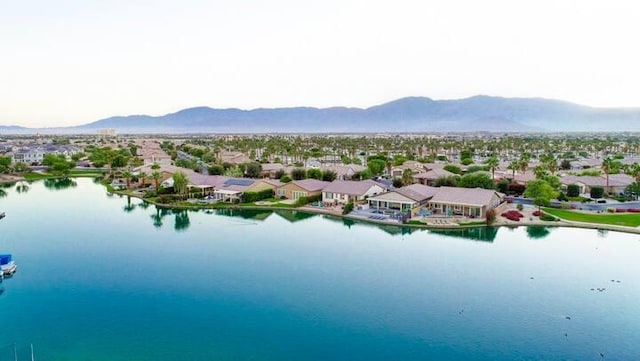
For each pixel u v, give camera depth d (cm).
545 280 5484
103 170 17250
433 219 8462
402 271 5794
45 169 17325
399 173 14612
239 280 5478
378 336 4109
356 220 8719
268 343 3969
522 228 7962
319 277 5581
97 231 7969
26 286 5309
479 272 5756
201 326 4291
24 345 3919
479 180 10981
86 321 4394
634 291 5147
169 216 9275
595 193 10656
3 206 10331
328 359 3719
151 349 3856
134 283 5397
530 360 3725
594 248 6769
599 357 3781
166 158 19412
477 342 4009
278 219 8950
